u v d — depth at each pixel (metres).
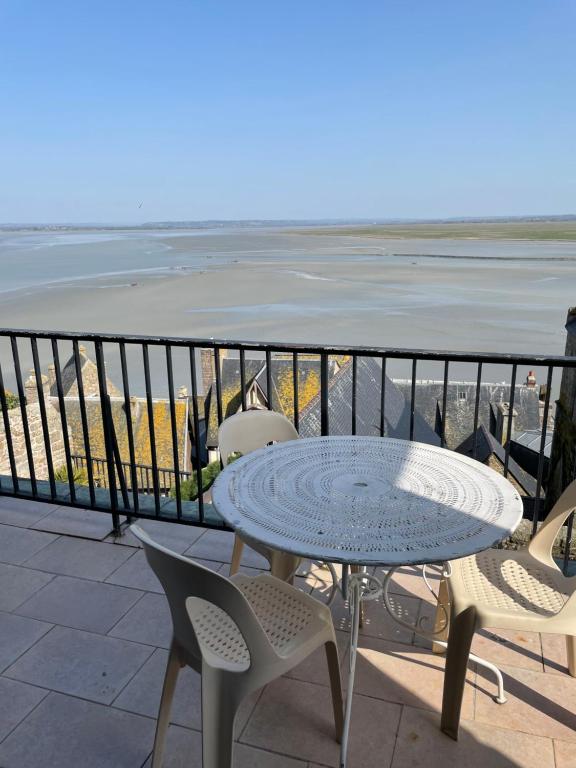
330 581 2.71
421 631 2.05
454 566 1.90
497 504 1.77
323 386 2.71
